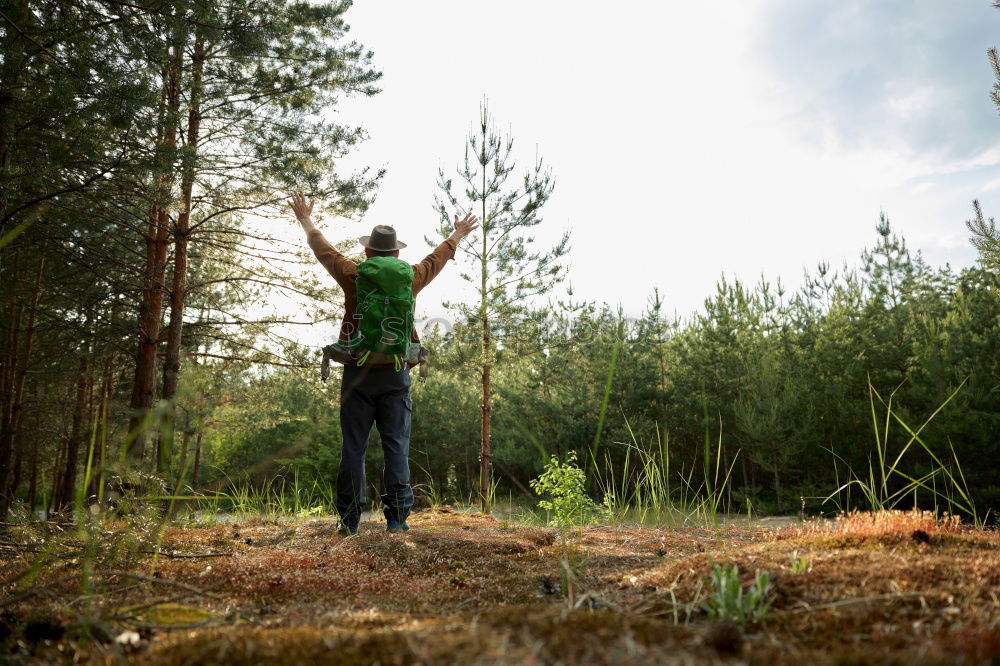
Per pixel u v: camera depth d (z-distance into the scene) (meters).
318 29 9.58
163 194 6.71
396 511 3.46
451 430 23.44
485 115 11.02
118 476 2.26
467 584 2.14
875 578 1.44
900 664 0.90
